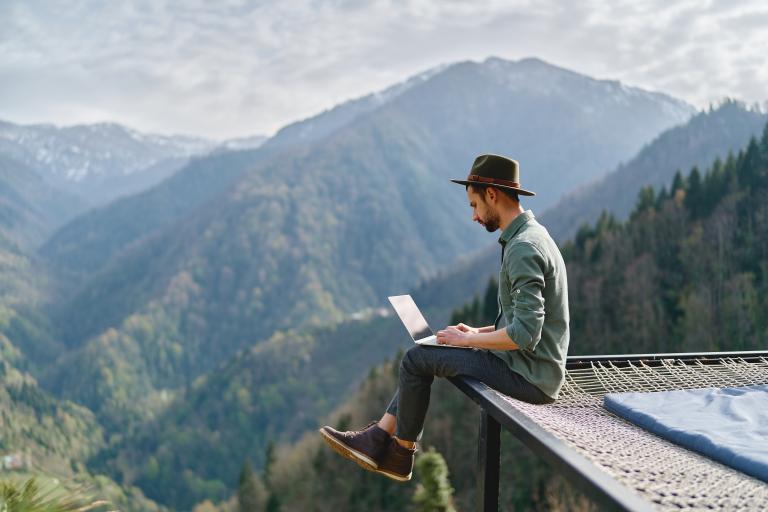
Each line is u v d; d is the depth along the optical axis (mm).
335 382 142500
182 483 126062
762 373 3201
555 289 2475
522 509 39438
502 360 2525
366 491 57531
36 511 1857
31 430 129500
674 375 3154
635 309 67188
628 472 1736
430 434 54594
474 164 2650
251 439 136375
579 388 2965
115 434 162250
